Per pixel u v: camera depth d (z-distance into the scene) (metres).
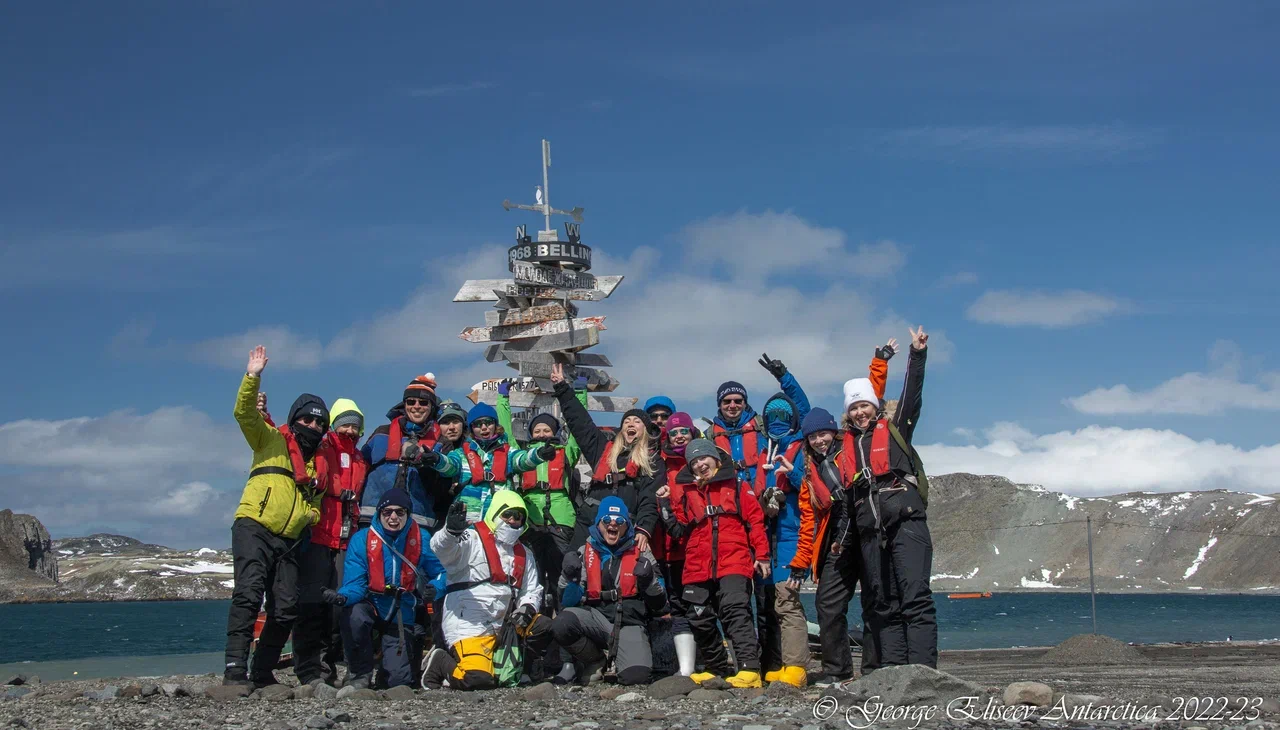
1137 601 171.00
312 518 9.19
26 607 193.62
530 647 9.54
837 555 8.47
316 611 9.55
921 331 8.16
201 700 8.44
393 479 9.70
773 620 9.12
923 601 7.66
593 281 14.77
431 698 8.34
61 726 6.79
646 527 8.91
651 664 9.07
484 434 10.12
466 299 14.64
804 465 8.47
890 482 7.88
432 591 9.30
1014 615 89.31
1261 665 12.75
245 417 8.80
